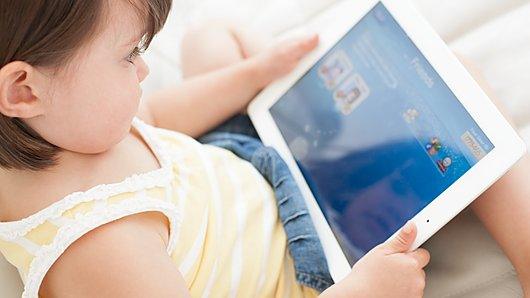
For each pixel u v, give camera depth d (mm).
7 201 772
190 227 829
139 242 752
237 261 863
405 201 853
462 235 902
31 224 750
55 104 716
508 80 992
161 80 1169
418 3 1090
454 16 1062
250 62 1023
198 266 833
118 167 795
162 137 912
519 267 843
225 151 967
